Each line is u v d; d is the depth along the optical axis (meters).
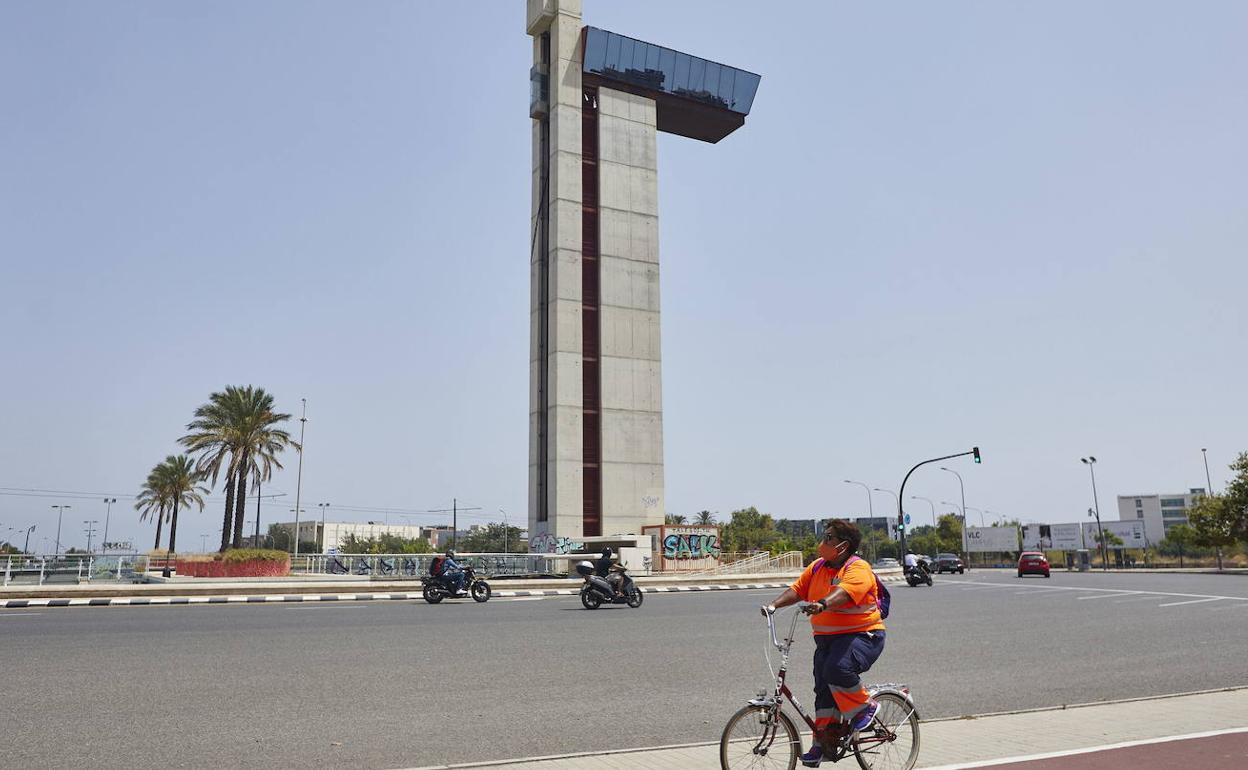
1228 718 8.80
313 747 7.61
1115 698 10.48
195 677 11.26
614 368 54.69
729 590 36.25
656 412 55.62
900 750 6.50
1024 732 8.09
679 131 65.62
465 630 17.83
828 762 6.85
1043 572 51.16
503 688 10.79
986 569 82.44
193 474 74.75
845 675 6.16
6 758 7.08
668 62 60.19
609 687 10.95
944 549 113.94
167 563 49.97
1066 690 11.02
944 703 10.09
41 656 13.12
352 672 11.86
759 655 14.08
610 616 21.72
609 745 7.85
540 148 58.25
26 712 8.91
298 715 8.95
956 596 29.83
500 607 25.19
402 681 11.18
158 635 16.36
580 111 56.69
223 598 27.19
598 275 55.66
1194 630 18.28
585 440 54.00
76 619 20.22
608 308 55.25
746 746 6.16
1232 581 41.06
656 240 58.03
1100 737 7.83
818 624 6.36
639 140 58.84
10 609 23.81
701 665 12.95
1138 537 89.25
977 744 7.53
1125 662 13.55
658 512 54.38
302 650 14.18
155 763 7.01
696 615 22.12
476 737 8.09
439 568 27.39
